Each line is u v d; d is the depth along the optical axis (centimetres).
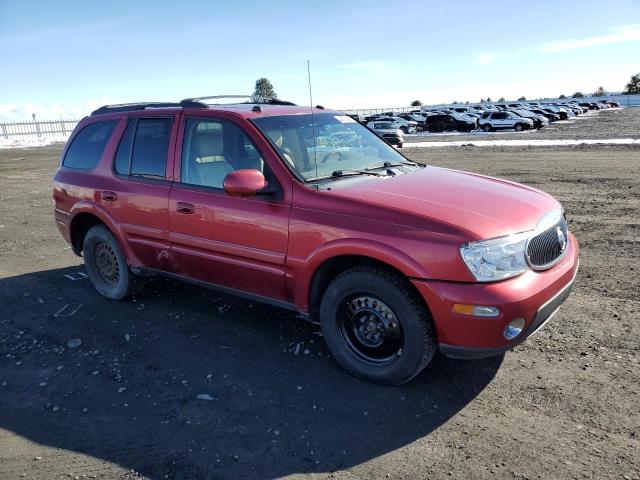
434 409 335
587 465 277
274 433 318
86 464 297
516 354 396
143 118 492
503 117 3866
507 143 2477
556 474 272
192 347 434
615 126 3503
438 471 278
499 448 294
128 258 505
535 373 369
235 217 405
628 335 416
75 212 541
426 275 321
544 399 338
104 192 507
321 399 352
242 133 415
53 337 464
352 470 283
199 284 465
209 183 432
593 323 440
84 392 373
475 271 313
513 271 321
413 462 287
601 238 704
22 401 365
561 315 459
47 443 318
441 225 324
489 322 312
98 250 545
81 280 616
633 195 991
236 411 342
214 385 375
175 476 284
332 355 406
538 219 353
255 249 398
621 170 1332
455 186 391
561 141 2388
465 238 314
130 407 352
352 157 445
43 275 642
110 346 442
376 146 482
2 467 297
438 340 332
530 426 312
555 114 4812
